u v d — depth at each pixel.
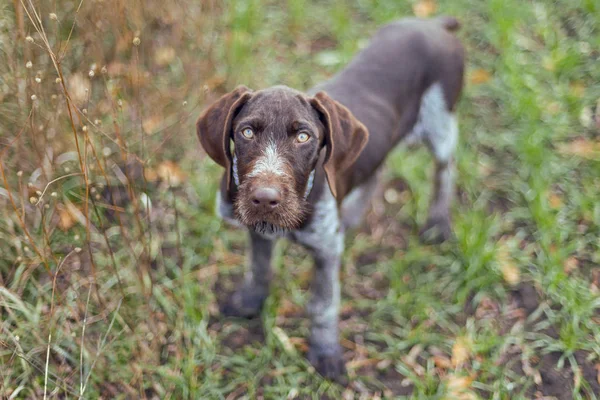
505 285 1.50
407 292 1.50
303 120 1.21
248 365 1.40
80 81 1.44
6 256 1.42
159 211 1.56
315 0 2.04
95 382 1.34
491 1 1.95
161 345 1.40
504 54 1.85
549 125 1.72
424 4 1.99
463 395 1.35
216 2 1.72
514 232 1.58
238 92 1.25
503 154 1.71
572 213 1.58
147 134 1.57
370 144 1.39
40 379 1.33
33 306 1.39
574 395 1.35
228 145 1.25
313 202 1.28
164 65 1.72
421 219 1.60
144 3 1.59
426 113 1.50
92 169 1.38
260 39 1.90
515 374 1.38
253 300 1.46
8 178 1.41
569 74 1.83
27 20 1.39
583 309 1.43
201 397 1.35
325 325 1.38
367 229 1.60
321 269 1.34
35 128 1.39
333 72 1.86
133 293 1.43
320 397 1.37
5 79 1.40
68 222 1.46
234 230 1.58
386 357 1.42
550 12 1.97
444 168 1.56
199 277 1.51
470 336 1.43
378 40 1.48
